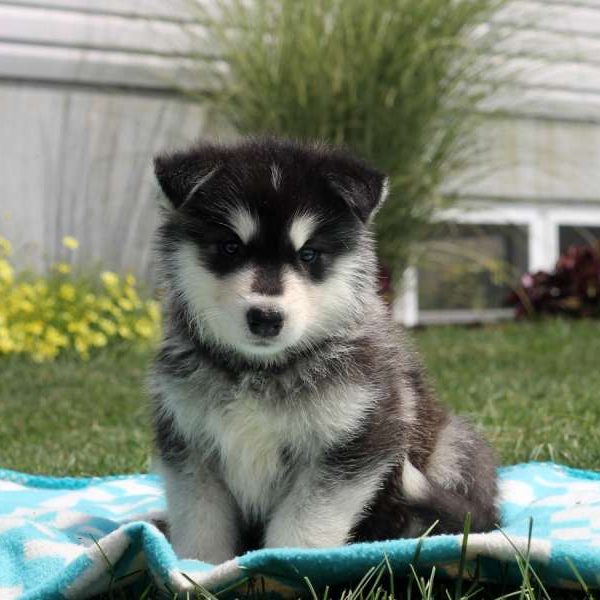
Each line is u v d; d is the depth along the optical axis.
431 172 2.14
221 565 0.66
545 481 1.04
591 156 2.58
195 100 2.22
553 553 0.66
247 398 0.79
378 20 2.09
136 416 1.48
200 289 0.81
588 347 2.08
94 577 0.67
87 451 1.28
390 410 0.81
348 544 0.75
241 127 2.12
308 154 0.85
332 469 0.79
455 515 0.81
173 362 0.82
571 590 0.69
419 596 0.69
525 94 2.45
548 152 2.52
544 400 1.50
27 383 1.74
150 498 1.00
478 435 0.94
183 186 0.81
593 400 1.47
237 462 0.81
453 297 2.56
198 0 2.22
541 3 2.42
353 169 0.84
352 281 0.85
